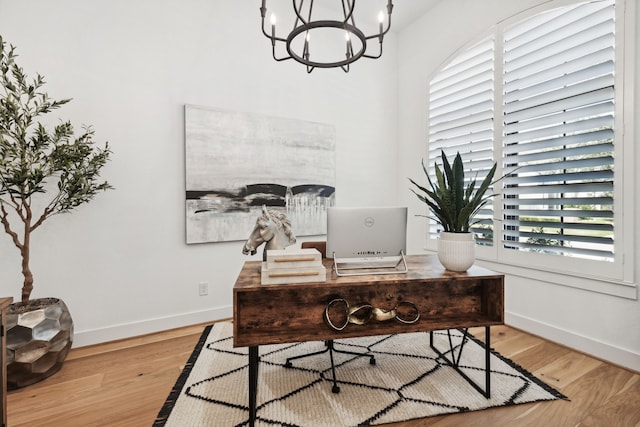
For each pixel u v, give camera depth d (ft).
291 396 5.50
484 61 9.46
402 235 5.48
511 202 8.64
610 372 6.40
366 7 10.97
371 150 12.19
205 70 9.04
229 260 9.51
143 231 8.33
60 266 7.45
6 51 6.86
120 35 7.97
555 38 7.72
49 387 5.86
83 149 6.59
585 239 7.19
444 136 10.84
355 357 6.97
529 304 8.39
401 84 12.58
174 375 6.30
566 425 4.86
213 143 9.09
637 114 6.37
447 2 10.55
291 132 10.35
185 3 8.77
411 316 5.50
